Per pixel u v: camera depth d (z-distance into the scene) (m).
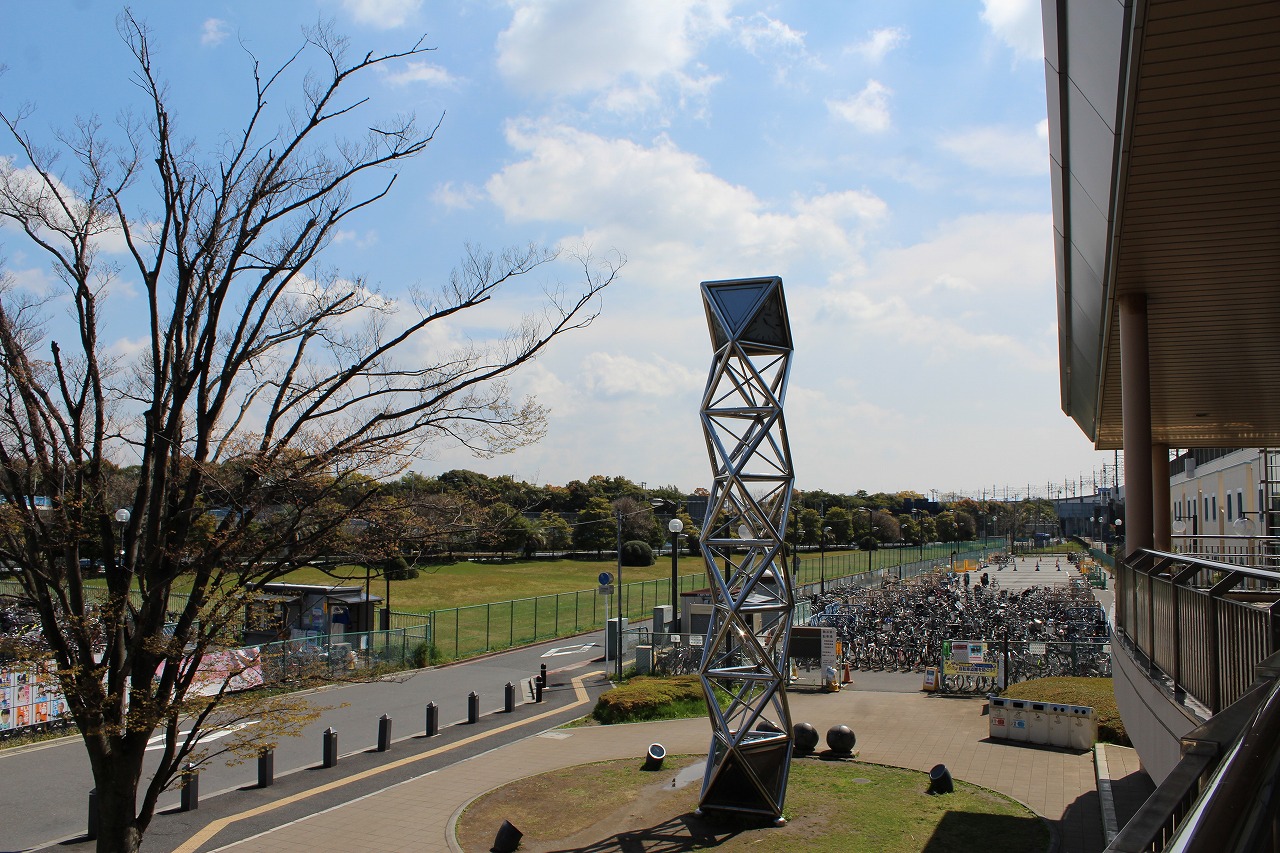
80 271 10.02
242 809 14.54
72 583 9.65
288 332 11.09
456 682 26.72
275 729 10.73
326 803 14.84
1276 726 2.22
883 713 21.00
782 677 13.92
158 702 9.51
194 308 10.30
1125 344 10.70
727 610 14.02
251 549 10.01
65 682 9.09
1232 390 15.81
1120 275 9.79
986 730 18.98
